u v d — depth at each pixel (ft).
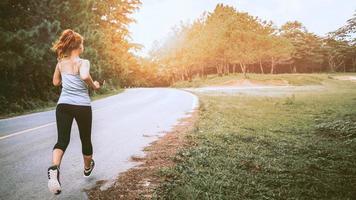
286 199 13.67
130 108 51.65
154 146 22.98
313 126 34.30
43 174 16.39
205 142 23.82
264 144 24.67
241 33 261.03
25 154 20.51
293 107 55.11
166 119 37.93
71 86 12.86
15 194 13.62
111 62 118.62
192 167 17.28
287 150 22.91
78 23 73.20
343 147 24.38
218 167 17.38
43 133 28.45
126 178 15.84
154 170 17.10
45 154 20.54
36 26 58.13
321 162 20.13
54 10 65.26
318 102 64.85
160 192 13.82
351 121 34.96
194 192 13.44
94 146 23.03
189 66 306.76
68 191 14.07
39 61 59.06
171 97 80.79
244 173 16.53
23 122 36.17
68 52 13.03
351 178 17.03
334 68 384.88
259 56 259.19
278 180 15.78
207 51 266.16
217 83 219.82
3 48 53.52
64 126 12.53
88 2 75.66
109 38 130.72
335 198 13.94
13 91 60.85
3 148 22.22
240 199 13.19
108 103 62.03
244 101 67.56
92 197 13.42
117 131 29.48
